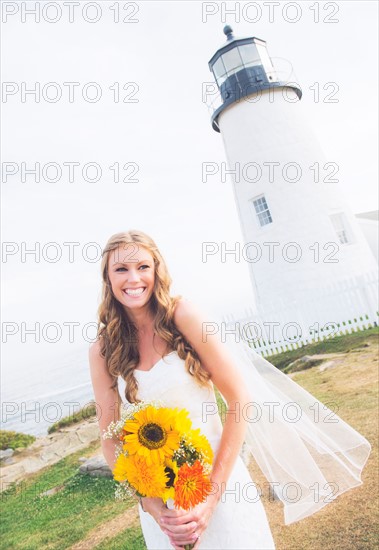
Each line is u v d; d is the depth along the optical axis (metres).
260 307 11.47
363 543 2.80
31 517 5.18
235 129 13.70
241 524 1.95
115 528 4.18
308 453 2.48
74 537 4.25
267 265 13.14
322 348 9.57
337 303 10.90
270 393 2.53
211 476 1.93
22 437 10.05
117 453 1.97
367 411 4.97
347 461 2.52
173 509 1.85
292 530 3.17
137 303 2.08
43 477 6.84
